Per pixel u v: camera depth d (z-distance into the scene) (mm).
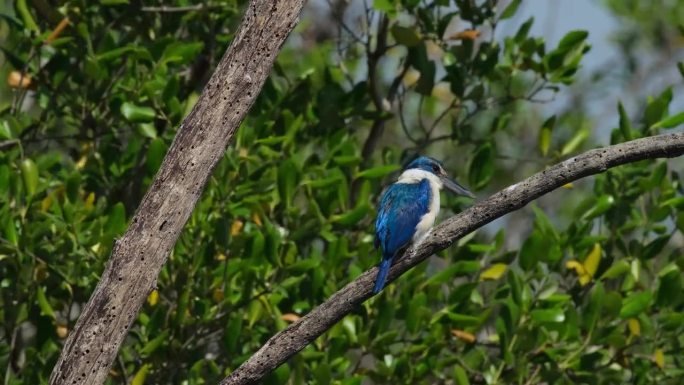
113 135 14258
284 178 13062
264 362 9109
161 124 14156
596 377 13094
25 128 14078
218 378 12508
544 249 13406
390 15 14156
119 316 8680
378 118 14898
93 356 8648
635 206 14984
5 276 12961
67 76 14078
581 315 13836
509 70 14852
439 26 14789
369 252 13398
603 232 14852
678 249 14812
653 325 13859
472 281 13688
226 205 13000
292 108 14664
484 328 14609
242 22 8898
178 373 12992
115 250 8727
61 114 14156
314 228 13094
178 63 13938
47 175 13625
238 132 13312
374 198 14523
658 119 14391
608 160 8789
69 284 12805
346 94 14781
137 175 14234
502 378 13281
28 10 14156
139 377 12094
